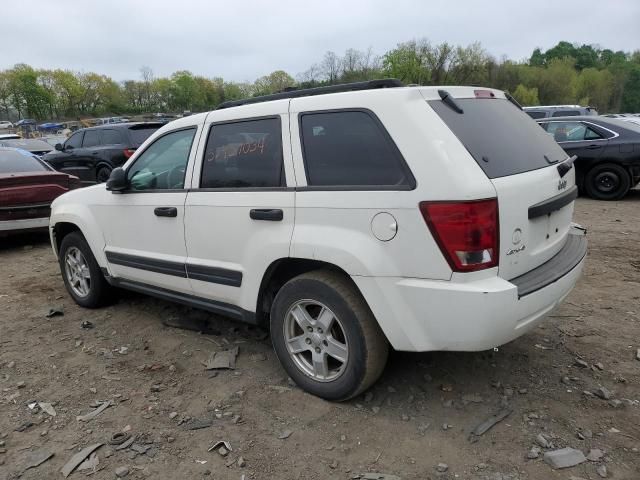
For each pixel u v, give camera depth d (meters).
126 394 3.53
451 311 2.73
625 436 2.90
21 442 3.06
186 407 3.35
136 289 4.59
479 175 2.73
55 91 96.12
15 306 5.30
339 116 3.13
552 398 3.28
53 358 4.10
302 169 3.23
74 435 3.10
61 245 5.22
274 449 2.91
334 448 2.90
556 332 4.18
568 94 74.12
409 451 2.85
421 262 2.78
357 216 2.95
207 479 2.71
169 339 4.36
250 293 3.54
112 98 99.62
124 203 4.38
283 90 4.11
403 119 2.88
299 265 3.45
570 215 3.70
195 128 3.93
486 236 2.70
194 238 3.84
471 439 2.92
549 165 3.34
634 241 7.09
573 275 3.25
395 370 3.66
